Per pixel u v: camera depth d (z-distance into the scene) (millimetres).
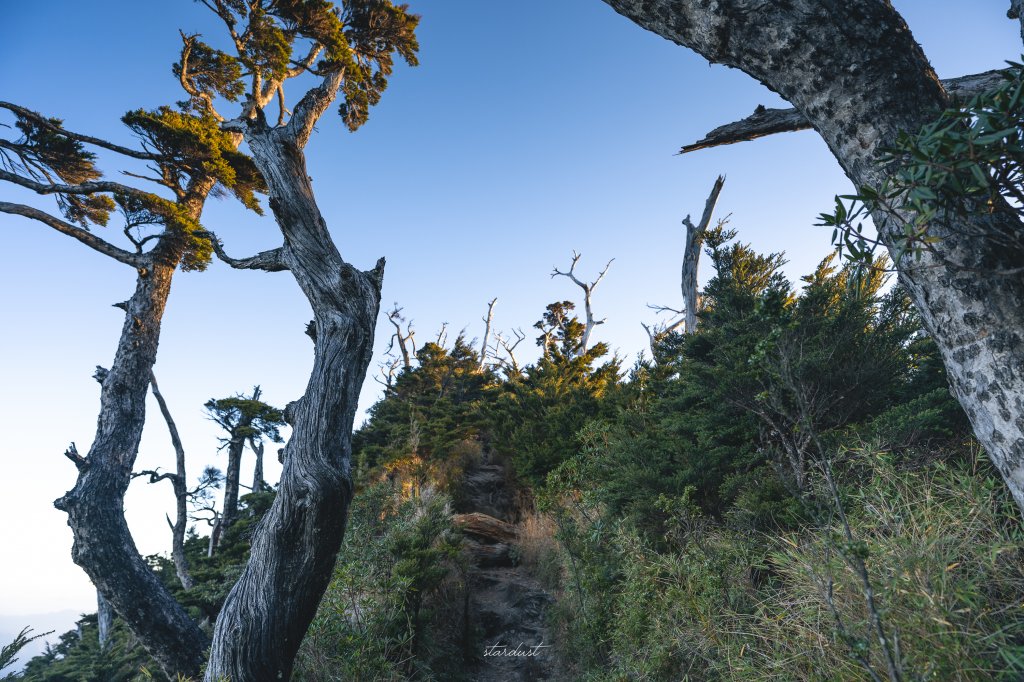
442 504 10617
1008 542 2734
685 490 5551
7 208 9836
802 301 6285
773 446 5688
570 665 7125
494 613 9750
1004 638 2443
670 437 7184
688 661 4348
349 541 8547
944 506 3182
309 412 5309
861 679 2629
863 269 2113
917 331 6133
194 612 11992
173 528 13812
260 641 4605
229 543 14680
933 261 1863
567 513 8055
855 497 3629
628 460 7207
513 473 15797
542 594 10070
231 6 9812
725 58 2357
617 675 5090
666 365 11461
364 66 11664
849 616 2834
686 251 14633
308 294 5914
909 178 1739
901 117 1940
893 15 2055
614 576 6402
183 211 10344
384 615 6672
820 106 2105
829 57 2031
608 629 6109
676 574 4910
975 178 1666
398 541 8328
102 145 10555
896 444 4867
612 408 12367
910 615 2666
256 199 12203
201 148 10656
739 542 4996
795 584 3418
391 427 18266
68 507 8812
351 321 5723
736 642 3760
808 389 5375
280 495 5000
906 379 6445
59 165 10977
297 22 10414
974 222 1813
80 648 12922
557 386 15953
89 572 8586
